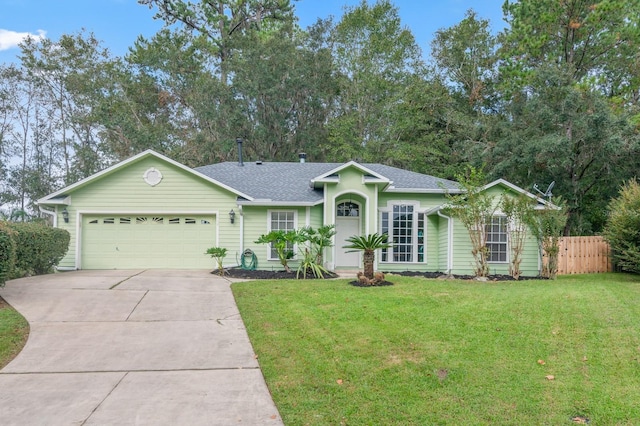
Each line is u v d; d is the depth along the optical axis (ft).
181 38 114.93
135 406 16.08
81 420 15.02
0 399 16.62
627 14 79.97
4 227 31.96
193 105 102.17
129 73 110.42
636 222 41.75
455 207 45.75
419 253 53.88
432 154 101.65
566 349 20.67
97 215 50.85
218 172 61.41
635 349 20.36
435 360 19.63
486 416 15.31
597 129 67.36
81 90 109.60
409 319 25.23
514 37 86.94
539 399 16.38
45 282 37.93
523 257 48.93
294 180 58.75
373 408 15.88
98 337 23.91
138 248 50.98
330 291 33.24
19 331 24.56
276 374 18.89
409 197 54.34
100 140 115.85
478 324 24.00
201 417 15.29
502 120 91.45
